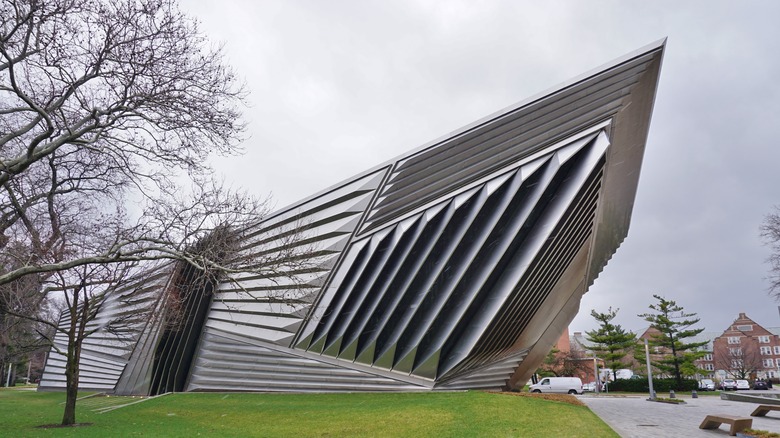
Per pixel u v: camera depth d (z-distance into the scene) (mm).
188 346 29281
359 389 22328
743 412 22094
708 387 52125
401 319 20922
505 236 19125
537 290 22766
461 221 19719
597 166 18422
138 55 13312
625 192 21422
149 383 30219
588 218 21562
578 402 18922
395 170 20734
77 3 12516
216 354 27969
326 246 22484
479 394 19234
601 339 52406
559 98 17250
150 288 27609
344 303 22266
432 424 13883
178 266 26750
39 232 19844
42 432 14641
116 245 14023
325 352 23328
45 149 12805
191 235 15922
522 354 30188
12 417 19750
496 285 19812
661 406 25406
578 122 17812
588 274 26969
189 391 28797
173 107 13898
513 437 12242
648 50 15695
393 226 21156
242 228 18062
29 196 19562
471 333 20094
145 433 14367
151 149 15000
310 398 21594
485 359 24109
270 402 21203
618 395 40812
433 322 20094
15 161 12898
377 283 21531
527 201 18703
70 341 17828
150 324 29719
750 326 98188
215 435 13852
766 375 94062
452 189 19766
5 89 12148
